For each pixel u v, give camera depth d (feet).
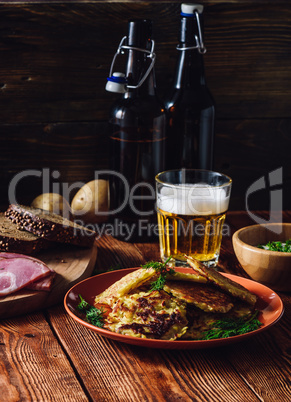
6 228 3.63
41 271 3.27
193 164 3.93
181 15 3.82
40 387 2.80
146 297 3.01
